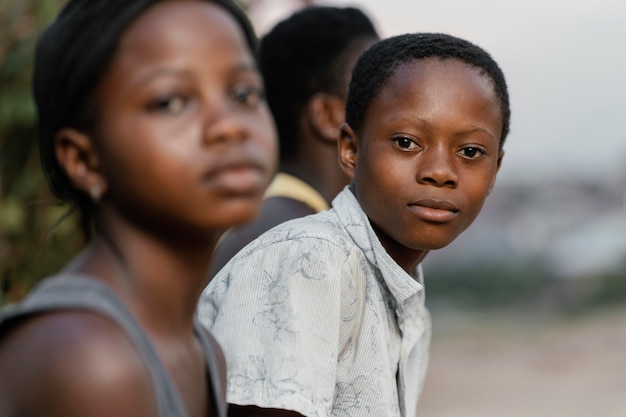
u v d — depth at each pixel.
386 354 2.17
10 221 3.87
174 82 1.31
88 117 1.34
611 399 9.11
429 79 2.16
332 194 3.04
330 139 3.04
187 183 1.30
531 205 15.85
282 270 2.04
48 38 1.38
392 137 2.16
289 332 1.97
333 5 3.19
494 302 13.80
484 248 15.07
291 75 3.05
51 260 4.00
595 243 14.73
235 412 1.96
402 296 2.17
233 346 1.99
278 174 3.05
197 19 1.34
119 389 1.26
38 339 1.27
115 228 1.39
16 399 1.27
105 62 1.32
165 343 1.44
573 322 12.59
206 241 1.39
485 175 2.18
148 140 1.30
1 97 3.96
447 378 10.00
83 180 1.38
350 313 2.09
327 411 1.96
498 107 2.22
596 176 16.55
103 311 1.30
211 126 1.30
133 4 1.33
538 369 10.27
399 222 2.15
